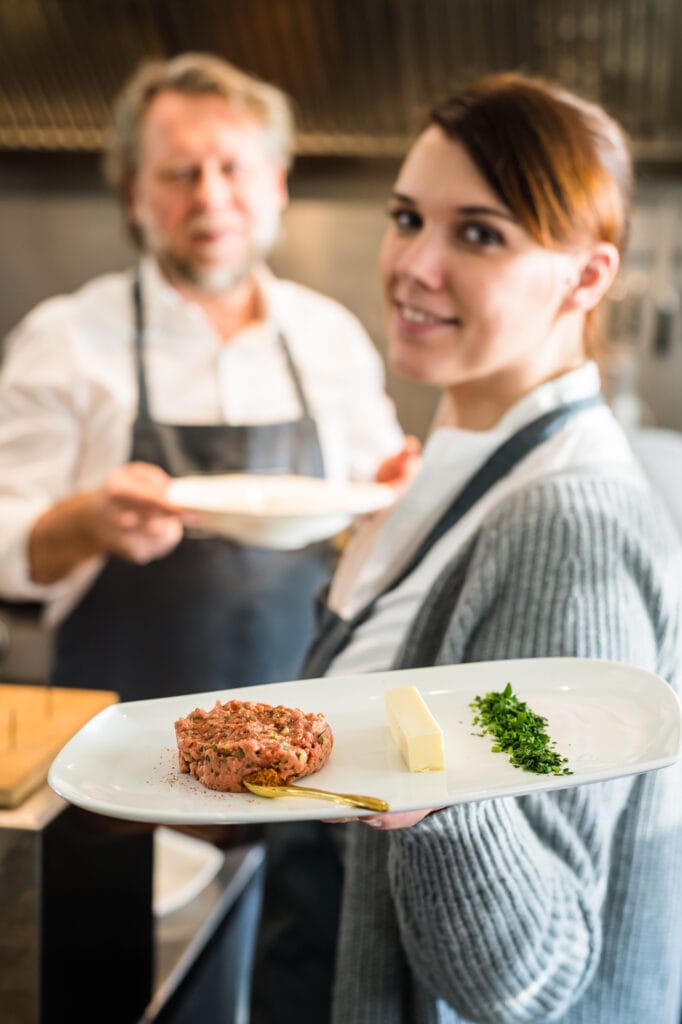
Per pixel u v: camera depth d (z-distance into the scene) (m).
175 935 1.43
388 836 1.05
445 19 2.82
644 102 2.91
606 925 1.02
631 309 3.14
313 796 0.72
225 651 2.25
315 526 1.61
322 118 3.05
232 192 2.19
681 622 1.00
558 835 0.92
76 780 0.74
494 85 1.09
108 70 2.99
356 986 1.07
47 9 2.86
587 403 1.12
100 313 2.35
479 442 1.12
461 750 0.80
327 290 3.31
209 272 2.23
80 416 2.30
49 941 1.14
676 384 3.22
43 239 3.32
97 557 2.23
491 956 0.91
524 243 1.06
